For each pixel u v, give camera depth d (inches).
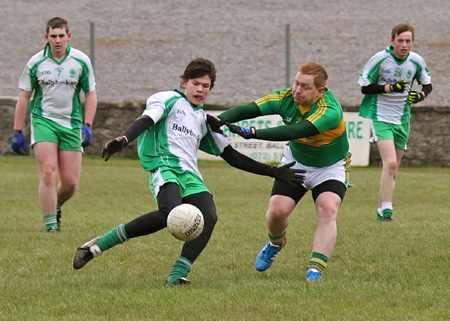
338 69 2450.8
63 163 886.4
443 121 1934.1
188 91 582.9
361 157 1888.5
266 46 2664.9
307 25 2876.5
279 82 2361.0
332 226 612.7
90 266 664.4
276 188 633.6
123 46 2696.9
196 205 573.3
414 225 927.7
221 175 1628.9
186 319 478.3
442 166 1939.0
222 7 3107.8
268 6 3115.2
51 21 861.2
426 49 2608.3
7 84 2393.0
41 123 870.4
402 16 2960.1
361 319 476.4
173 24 2918.3
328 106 601.6
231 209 1105.4
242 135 577.0
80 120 890.7
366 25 2869.1
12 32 2881.4
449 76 2379.4
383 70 1021.2
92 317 483.8
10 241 793.6
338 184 626.5
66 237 820.0
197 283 590.6
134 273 634.8
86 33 2851.9
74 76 872.3
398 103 1025.5
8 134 2000.5
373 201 1249.4
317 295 546.3
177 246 767.1
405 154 1950.1
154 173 573.0
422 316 484.1
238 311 497.0
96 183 1443.2
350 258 711.7
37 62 864.3
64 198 901.8
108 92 2303.2
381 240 805.9
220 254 732.0
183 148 577.6
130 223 565.6
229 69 2468.0
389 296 546.9
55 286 582.6
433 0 3134.8
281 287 575.8
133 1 3213.6
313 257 611.5
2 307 515.5
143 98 2257.6
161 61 2559.1
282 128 581.9
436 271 651.5
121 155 2016.5
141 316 485.7
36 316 489.4
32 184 1407.5
